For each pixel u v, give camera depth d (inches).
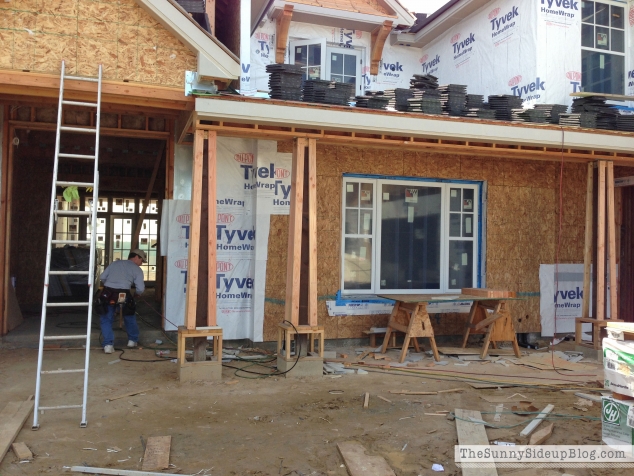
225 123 257.1
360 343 330.3
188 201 322.7
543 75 350.6
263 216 316.2
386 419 200.5
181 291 322.3
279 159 319.3
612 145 306.2
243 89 323.6
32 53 225.3
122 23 236.2
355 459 161.6
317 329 262.4
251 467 157.8
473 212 358.6
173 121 324.2
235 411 205.8
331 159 326.6
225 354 298.8
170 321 320.2
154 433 181.5
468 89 403.2
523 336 358.3
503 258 355.6
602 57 376.5
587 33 373.1
